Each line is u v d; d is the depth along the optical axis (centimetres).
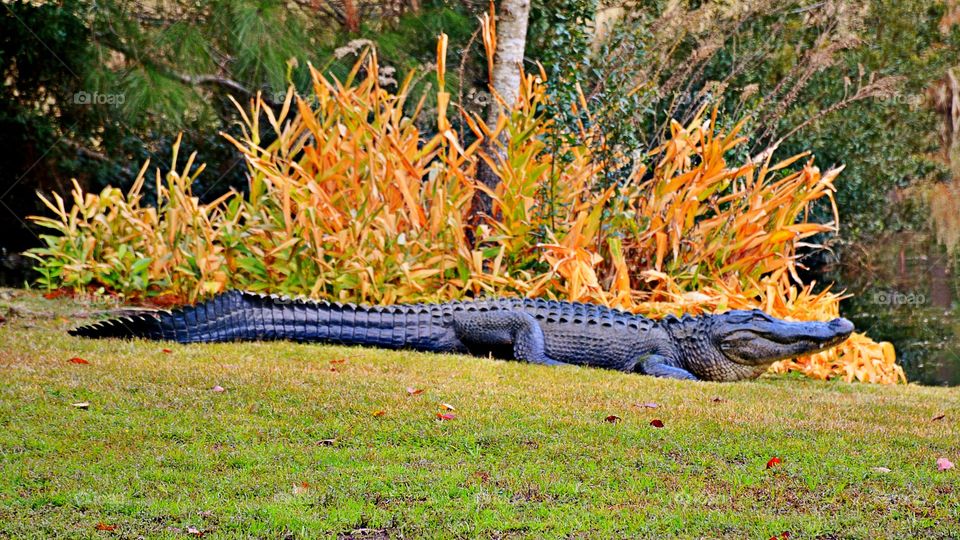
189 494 614
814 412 851
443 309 1088
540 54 1738
